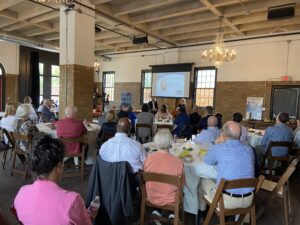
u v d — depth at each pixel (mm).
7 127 4125
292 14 4941
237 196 2012
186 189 2471
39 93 9969
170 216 2273
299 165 4215
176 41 9203
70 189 3250
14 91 9570
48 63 10375
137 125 5254
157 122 6078
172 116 7074
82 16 5691
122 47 10656
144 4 5758
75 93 5668
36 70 9828
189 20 6676
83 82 5824
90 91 6004
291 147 3684
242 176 2041
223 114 8445
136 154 2307
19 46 9555
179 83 9445
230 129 2162
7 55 9281
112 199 2123
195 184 2457
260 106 7625
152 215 2191
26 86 9812
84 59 5816
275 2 5141
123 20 6719
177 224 2020
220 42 6953
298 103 6934
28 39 9305
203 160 2572
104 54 12031
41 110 6102
